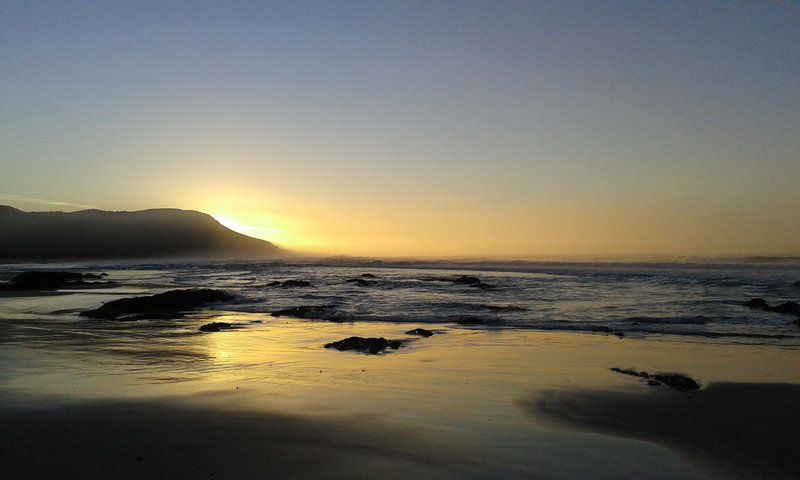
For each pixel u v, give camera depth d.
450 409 7.74
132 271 61.16
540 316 18.08
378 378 9.70
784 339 13.88
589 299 22.84
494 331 15.34
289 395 8.35
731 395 8.75
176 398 8.05
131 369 10.31
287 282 32.88
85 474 5.12
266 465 5.45
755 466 5.94
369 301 23.38
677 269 40.59
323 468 5.41
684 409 8.00
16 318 18.67
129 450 5.80
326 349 12.62
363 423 6.98
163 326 16.64
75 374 9.80
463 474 5.37
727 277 32.59
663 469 5.75
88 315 19.31
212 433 6.44
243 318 18.64
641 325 16.09
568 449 6.24
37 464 5.36
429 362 11.19
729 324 16.12
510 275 39.72
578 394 8.73
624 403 8.27
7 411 7.22
